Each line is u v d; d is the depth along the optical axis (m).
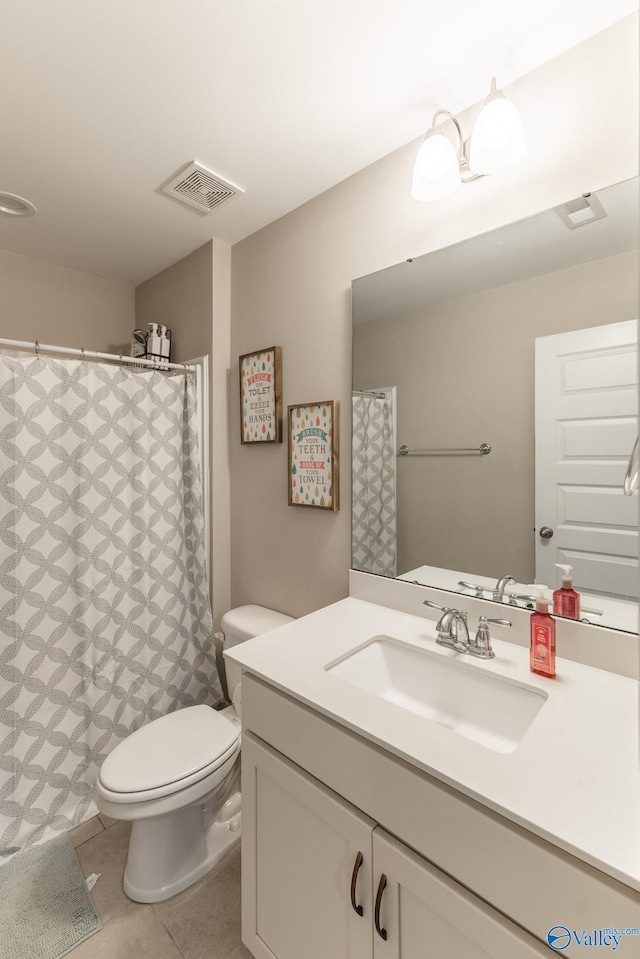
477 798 0.65
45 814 1.54
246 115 1.28
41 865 1.40
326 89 1.19
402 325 1.39
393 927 0.76
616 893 0.54
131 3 0.96
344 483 1.60
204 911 1.26
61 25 1.01
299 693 0.92
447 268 1.29
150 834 1.31
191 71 1.13
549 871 0.59
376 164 1.47
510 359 1.17
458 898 0.67
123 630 1.79
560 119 1.09
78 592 1.64
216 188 1.62
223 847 1.45
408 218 1.39
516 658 1.07
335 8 0.98
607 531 1.02
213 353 2.01
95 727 1.67
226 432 2.07
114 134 1.35
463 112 1.26
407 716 0.84
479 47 1.07
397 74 1.15
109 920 1.23
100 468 1.72
